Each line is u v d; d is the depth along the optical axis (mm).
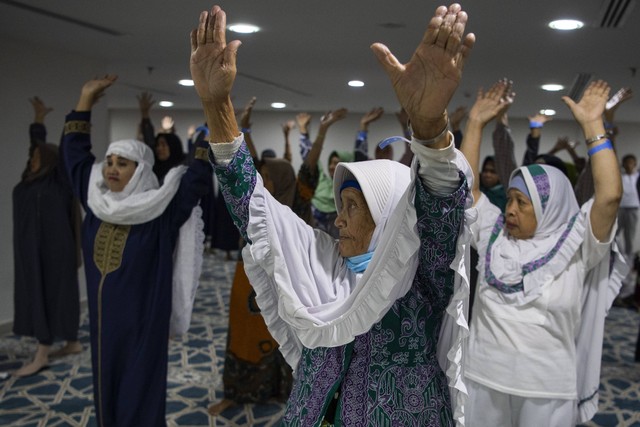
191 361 4477
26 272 4340
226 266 8391
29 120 5602
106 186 2979
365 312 1296
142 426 2811
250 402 3586
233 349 3564
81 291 6098
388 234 1266
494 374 2166
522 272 2189
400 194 1398
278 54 5746
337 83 7602
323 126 3604
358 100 9414
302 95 9000
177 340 4977
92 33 5051
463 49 1086
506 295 2191
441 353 1432
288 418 1437
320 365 1406
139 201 2809
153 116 12602
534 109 9758
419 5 3807
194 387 3967
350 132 12250
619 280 2277
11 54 5367
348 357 1387
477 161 2436
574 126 11719
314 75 6984
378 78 7047
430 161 1151
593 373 2281
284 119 12281
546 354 2135
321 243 1510
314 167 3615
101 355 2811
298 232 1487
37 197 4355
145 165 2943
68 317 4445
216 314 5848
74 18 4523
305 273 1423
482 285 2260
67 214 4461
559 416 2146
